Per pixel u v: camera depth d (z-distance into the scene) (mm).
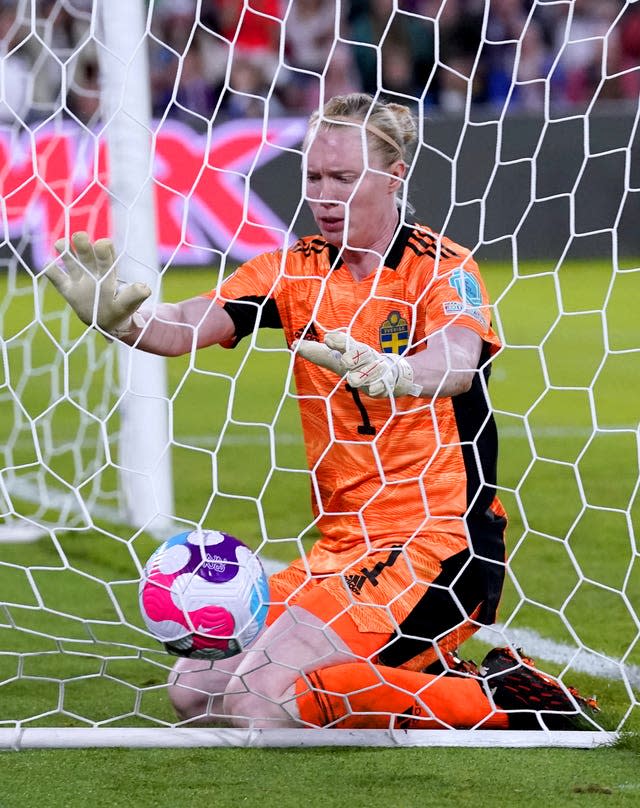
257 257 10852
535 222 45844
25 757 9000
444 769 8758
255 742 9320
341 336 8719
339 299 10383
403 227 10375
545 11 59156
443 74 57500
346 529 10375
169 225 43562
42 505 19922
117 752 9133
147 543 17109
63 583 15539
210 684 10008
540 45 59219
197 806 7965
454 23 57375
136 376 17609
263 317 10734
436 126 44750
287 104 55125
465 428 10102
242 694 9625
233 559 9555
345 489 10312
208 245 44219
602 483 21516
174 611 9320
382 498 10172
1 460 23734
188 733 9406
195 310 10453
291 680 9609
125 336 9867
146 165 16391
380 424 10078
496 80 58500
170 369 35219
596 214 46375
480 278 10102
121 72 16172
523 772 8695
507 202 45344
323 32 55531
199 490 20922
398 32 56344
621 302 43438
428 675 9766
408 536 10031
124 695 11109
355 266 10375
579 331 39875
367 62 56031
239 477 22094
